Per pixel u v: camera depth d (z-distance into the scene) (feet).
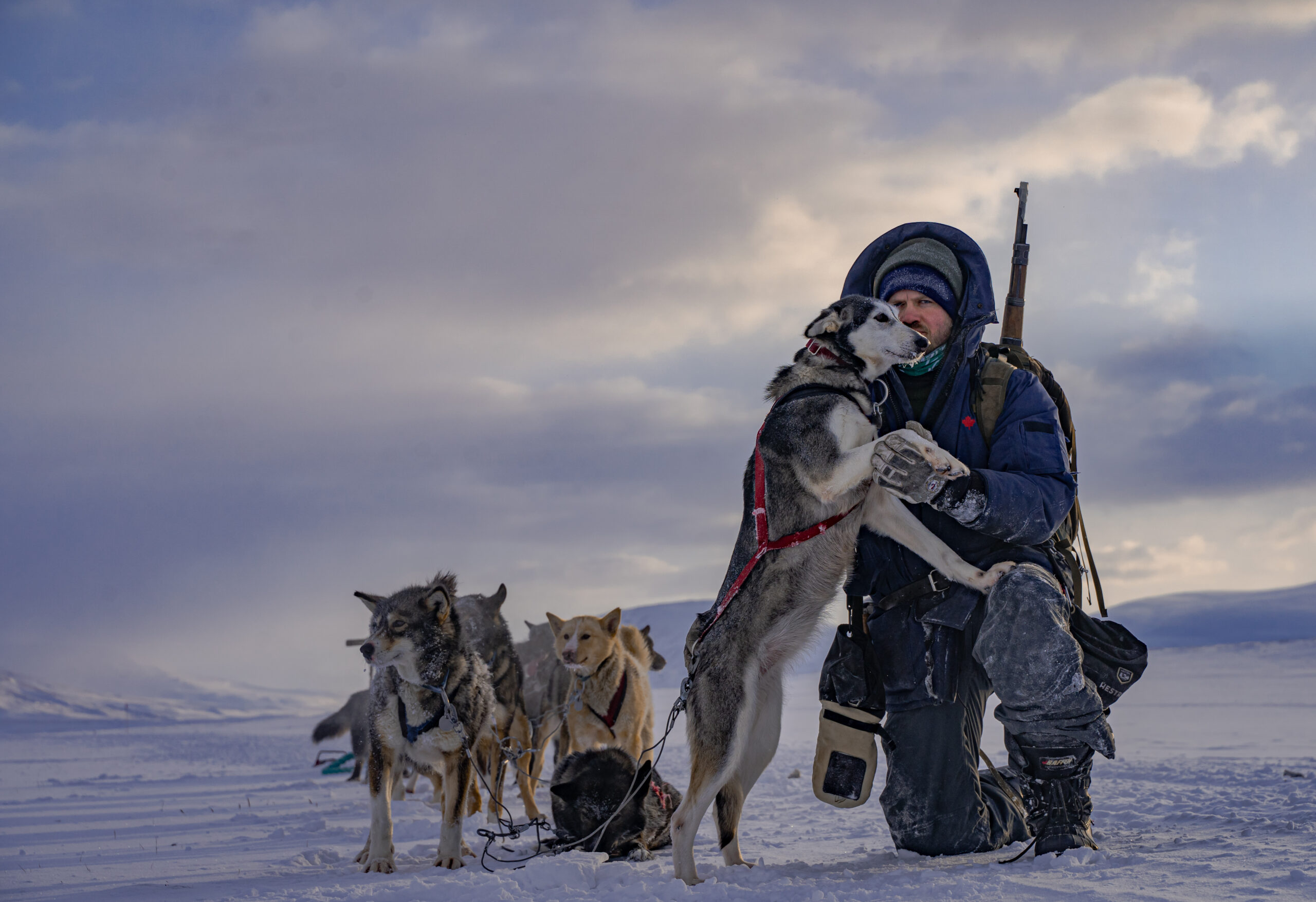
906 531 14.93
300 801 32.55
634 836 17.29
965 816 14.38
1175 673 107.96
